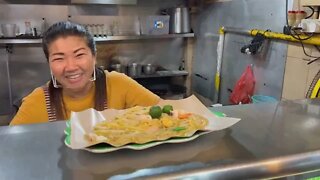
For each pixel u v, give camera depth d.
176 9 3.19
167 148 0.60
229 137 0.66
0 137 0.64
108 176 0.51
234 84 2.65
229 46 2.70
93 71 1.09
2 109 3.03
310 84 1.79
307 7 1.82
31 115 1.08
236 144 0.62
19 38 2.76
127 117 0.74
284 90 2.04
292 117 0.77
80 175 0.51
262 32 2.16
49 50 0.96
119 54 3.34
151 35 3.14
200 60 3.33
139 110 0.79
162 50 3.49
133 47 3.38
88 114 0.74
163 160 0.55
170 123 0.68
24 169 0.52
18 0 2.88
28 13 2.95
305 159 0.56
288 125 0.72
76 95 1.10
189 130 0.65
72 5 3.06
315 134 0.67
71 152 0.58
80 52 0.97
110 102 1.19
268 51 2.17
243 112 0.81
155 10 3.33
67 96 1.11
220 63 2.82
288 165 0.55
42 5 2.97
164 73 3.32
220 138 0.65
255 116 0.78
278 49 2.07
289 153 0.57
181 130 0.65
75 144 0.59
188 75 3.58
